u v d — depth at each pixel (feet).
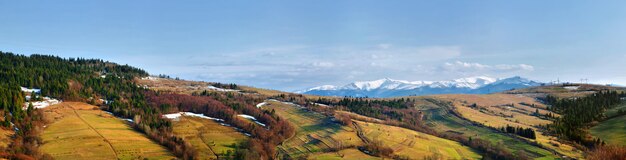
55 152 634.02
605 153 435.94
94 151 654.53
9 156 560.61
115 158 634.43
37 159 585.22
